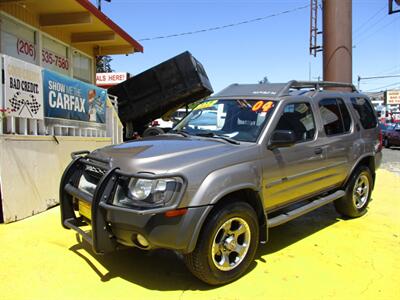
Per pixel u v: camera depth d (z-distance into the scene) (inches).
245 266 155.9
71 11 389.7
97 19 409.4
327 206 277.3
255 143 166.7
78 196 159.5
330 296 142.6
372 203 290.0
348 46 438.3
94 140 323.6
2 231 202.2
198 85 491.5
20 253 174.9
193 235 135.6
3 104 209.9
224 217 144.7
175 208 132.7
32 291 142.6
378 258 179.2
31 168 233.9
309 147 193.5
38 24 398.6
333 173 215.2
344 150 222.2
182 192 134.3
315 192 206.7
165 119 578.2
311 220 240.7
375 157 255.4
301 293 144.3
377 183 378.0
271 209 177.5
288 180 179.9
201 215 136.4
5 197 213.5
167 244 134.4
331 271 163.6
